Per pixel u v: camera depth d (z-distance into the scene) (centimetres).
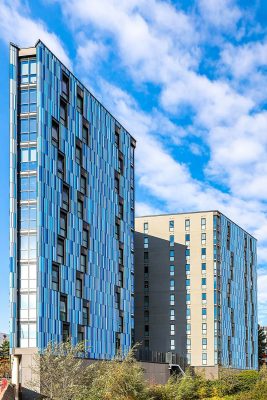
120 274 7150
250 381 8275
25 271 5203
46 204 5412
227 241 11406
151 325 10775
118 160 7425
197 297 10606
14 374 4916
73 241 5900
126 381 4969
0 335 11069
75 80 6266
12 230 5272
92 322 6150
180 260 10862
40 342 5034
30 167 5397
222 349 10500
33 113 5484
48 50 5725
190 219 10969
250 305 12481
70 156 6012
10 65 5559
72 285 5781
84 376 4881
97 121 6806
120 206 7356
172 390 6084
